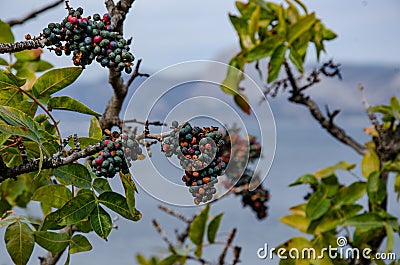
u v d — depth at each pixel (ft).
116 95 3.76
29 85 3.97
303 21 4.14
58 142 3.27
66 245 3.26
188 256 4.05
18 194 3.83
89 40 2.98
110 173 2.99
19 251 3.21
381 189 4.15
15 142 3.19
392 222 4.10
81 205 3.14
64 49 3.00
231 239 4.06
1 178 3.03
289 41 4.15
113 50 2.99
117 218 3.86
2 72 3.16
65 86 3.21
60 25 2.99
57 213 3.14
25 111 3.24
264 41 4.15
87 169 3.22
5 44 2.97
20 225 3.23
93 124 3.32
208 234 3.97
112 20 3.25
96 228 3.13
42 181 3.42
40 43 2.99
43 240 3.23
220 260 4.06
